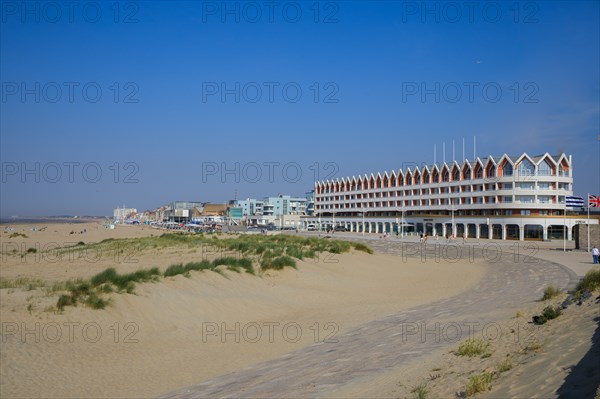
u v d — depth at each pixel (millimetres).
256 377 13500
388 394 10328
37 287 21172
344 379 12242
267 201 195125
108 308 18906
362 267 40000
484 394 9141
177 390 12820
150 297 21000
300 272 32750
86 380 13156
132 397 12234
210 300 22922
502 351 12391
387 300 27734
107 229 156250
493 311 20641
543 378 9062
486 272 40094
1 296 18688
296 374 13398
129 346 16406
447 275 39125
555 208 91938
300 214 191625
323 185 161000
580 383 8156
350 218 138875
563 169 94875
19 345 14539
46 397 11844
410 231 117062
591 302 15992
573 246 71438
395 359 13859
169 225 194125
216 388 12648
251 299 24750
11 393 11797
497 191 94750
